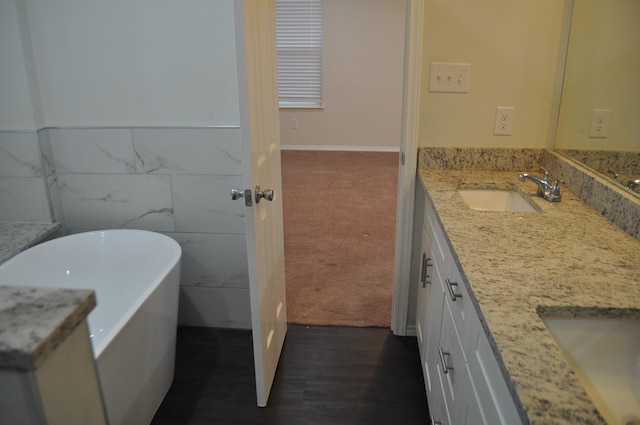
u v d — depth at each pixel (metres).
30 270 2.01
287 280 2.96
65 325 0.68
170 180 2.25
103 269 2.20
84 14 2.05
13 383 0.65
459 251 1.28
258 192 1.65
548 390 0.75
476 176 2.07
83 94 2.16
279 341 2.21
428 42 2.00
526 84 2.04
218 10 2.02
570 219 1.54
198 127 2.16
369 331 2.45
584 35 1.81
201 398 1.99
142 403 1.77
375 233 3.71
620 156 1.55
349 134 6.28
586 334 1.03
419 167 2.18
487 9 1.95
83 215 2.35
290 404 1.95
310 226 3.86
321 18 5.81
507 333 0.90
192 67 2.10
